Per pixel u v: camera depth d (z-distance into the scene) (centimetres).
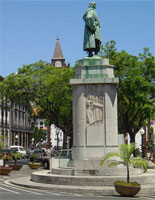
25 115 8606
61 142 9706
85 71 1898
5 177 2305
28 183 1755
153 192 1559
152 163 3556
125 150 1497
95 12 2008
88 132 1831
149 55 3525
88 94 1862
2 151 4169
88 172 1731
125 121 3528
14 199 1252
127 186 1442
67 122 4222
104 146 1816
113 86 1870
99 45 2017
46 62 4062
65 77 3712
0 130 6762
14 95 3881
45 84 3809
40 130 9419
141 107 3322
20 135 8212
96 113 1844
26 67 3991
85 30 1997
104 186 1605
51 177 1717
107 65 1903
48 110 4050
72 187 1573
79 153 1823
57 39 13688
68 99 3756
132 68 3291
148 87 3180
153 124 7344
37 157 3812
